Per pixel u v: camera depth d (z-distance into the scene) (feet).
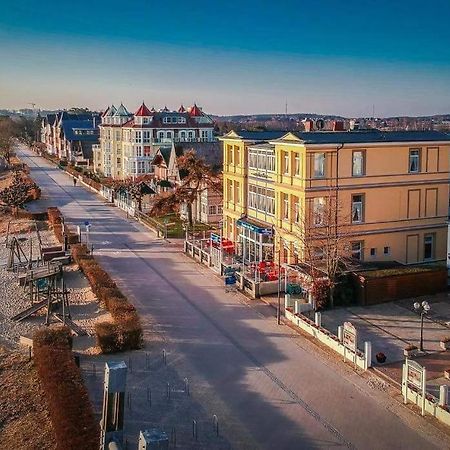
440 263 147.13
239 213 170.40
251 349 102.01
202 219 223.30
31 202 296.51
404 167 142.72
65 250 175.11
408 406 81.35
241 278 136.26
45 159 580.71
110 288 129.80
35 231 220.02
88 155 508.94
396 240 144.15
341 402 82.79
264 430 75.92
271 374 92.02
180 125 351.87
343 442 73.00
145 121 343.67
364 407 81.30
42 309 128.26
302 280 127.24
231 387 87.81
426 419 77.97
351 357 95.86
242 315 119.65
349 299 123.85
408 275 126.21
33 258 176.24
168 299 131.03
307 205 134.21
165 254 176.14
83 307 129.29
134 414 79.77
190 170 216.74
